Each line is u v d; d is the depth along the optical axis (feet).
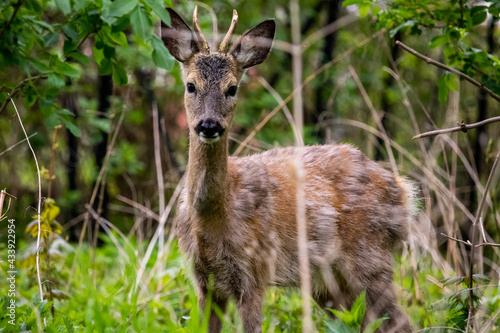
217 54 31.14
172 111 59.82
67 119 32.89
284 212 31.63
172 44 31.78
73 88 51.88
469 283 27.12
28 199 56.65
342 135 59.47
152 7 26.66
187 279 32.24
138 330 27.55
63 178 59.67
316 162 33.65
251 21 59.72
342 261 33.12
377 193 33.60
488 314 29.78
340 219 32.71
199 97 29.99
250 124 58.29
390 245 34.14
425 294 36.04
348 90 58.85
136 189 59.06
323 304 34.22
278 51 62.59
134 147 56.24
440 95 34.37
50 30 29.53
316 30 66.23
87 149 59.36
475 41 49.29
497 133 49.62
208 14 51.01
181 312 32.78
